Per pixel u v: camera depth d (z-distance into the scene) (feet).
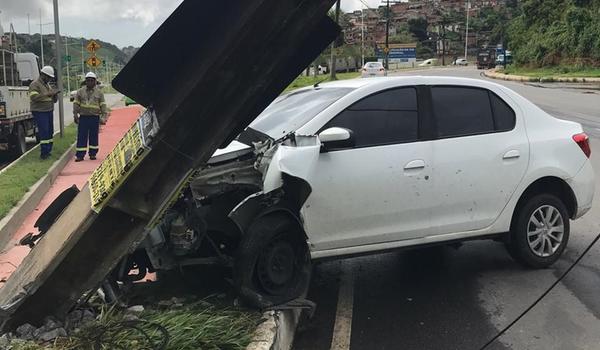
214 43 10.72
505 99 16.88
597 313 14.62
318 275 17.58
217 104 10.96
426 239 15.69
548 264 17.60
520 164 16.62
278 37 10.67
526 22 184.65
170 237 12.87
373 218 14.84
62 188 30.66
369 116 15.11
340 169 14.30
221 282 14.62
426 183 15.35
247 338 11.46
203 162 11.25
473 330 13.89
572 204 17.79
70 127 63.21
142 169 11.07
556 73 141.38
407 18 465.06
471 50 403.13
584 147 17.79
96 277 11.55
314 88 17.65
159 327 11.04
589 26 144.05
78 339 10.81
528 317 14.51
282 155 13.10
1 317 11.20
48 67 37.70
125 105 106.32
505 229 16.80
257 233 13.01
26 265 12.62
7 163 42.52
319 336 13.73
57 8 49.75
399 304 15.42
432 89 15.90
